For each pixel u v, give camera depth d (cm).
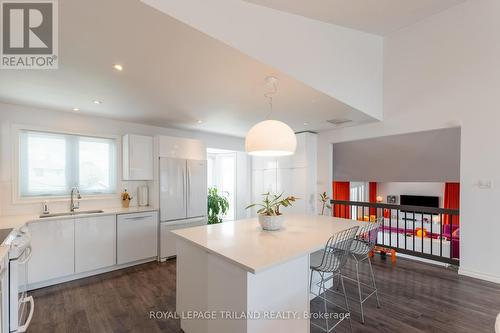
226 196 668
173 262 382
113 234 340
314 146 518
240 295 150
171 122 422
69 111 351
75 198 361
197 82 250
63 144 356
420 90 362
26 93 277
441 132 370
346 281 306
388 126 398
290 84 259
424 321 219
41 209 336
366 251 244
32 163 333
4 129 312
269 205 258
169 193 399
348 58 331
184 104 319
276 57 226
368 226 272
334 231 235
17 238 203
